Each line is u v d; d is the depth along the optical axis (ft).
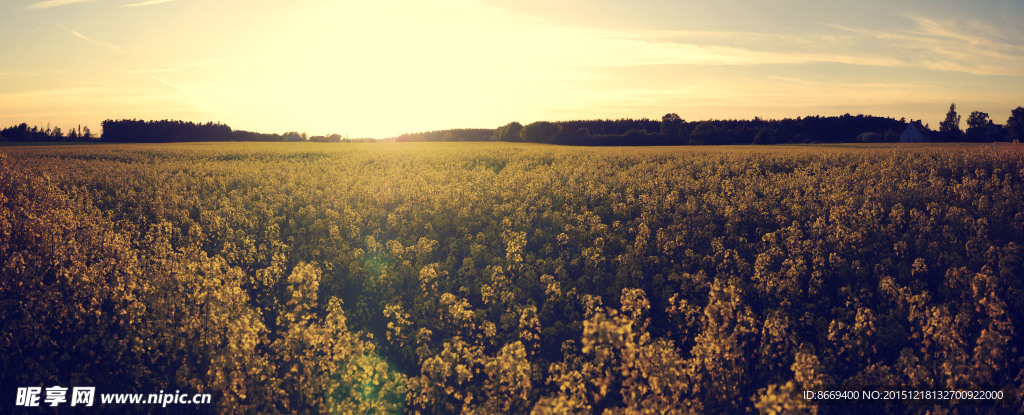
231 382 26.18
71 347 30.99
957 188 64.39
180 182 95.55
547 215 62.85
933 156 107.04
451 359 28.84
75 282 33.96
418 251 48.37
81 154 178.19
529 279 41.88
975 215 54.13
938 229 49.29
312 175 108.27
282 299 41.75
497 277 39.93
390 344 36.63
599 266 43.91
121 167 120.78
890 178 77.77
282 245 50.08
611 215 67.21
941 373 25.88
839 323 31.24
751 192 69.92
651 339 34.24
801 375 24.62
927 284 38.42
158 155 177.78
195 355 29.35
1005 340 26.53
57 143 344.28
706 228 54.54
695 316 35.22
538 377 30.68
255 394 27.40
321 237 53.67
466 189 81.00
